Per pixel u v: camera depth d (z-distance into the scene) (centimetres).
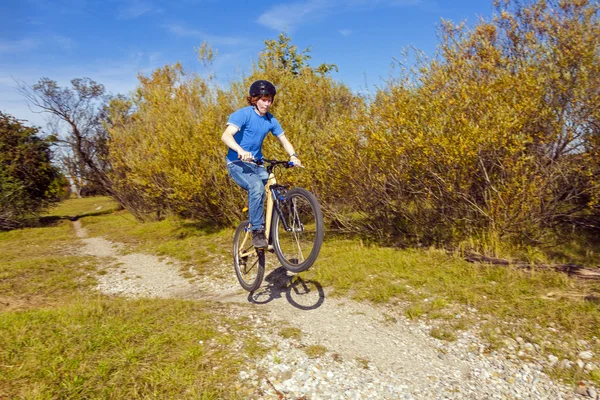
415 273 610
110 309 509
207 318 474
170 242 1134
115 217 2258
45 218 2402
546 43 699
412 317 479
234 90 1116
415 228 795
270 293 618
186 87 1265
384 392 340
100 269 886
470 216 707
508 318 447
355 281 607
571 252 653
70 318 457
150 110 1393
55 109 2297
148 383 330
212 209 1208
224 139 445
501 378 360
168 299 589
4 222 1950
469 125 614
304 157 875
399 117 689
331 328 466
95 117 2397
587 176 643
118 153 1612
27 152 2114
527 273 555
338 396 332
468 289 526
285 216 456
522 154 619
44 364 346
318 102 1073
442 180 673
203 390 325
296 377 354
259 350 394
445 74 698
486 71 700
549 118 645
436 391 344
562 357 372
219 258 891
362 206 843
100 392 316
